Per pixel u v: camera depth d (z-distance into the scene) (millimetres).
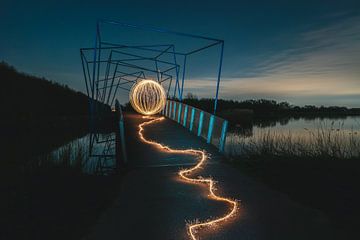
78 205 4613
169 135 11023
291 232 3393
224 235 3357
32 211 4359
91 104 11133
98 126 15875
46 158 8125
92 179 6512
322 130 8938
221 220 3775
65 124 23484
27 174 6859
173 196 4809
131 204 4465
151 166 7020
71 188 5633
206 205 4355
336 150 7203
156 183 5605
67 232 3607
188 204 4414
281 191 5016
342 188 4789
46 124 21156
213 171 6492
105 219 3900
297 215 3889
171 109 17312
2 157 9094
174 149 8727
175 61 17219
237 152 8523
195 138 10414
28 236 3523
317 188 4918
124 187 5379
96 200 4855
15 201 4820
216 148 8844
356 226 3469
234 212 4047
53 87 42750
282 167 6480
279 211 4055
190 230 3502
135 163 7266
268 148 8195
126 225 3695
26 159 8320
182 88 15938
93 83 10602
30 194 5234
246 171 6480
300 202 4422
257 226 3576
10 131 15961
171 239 3293
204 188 5242
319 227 3504
